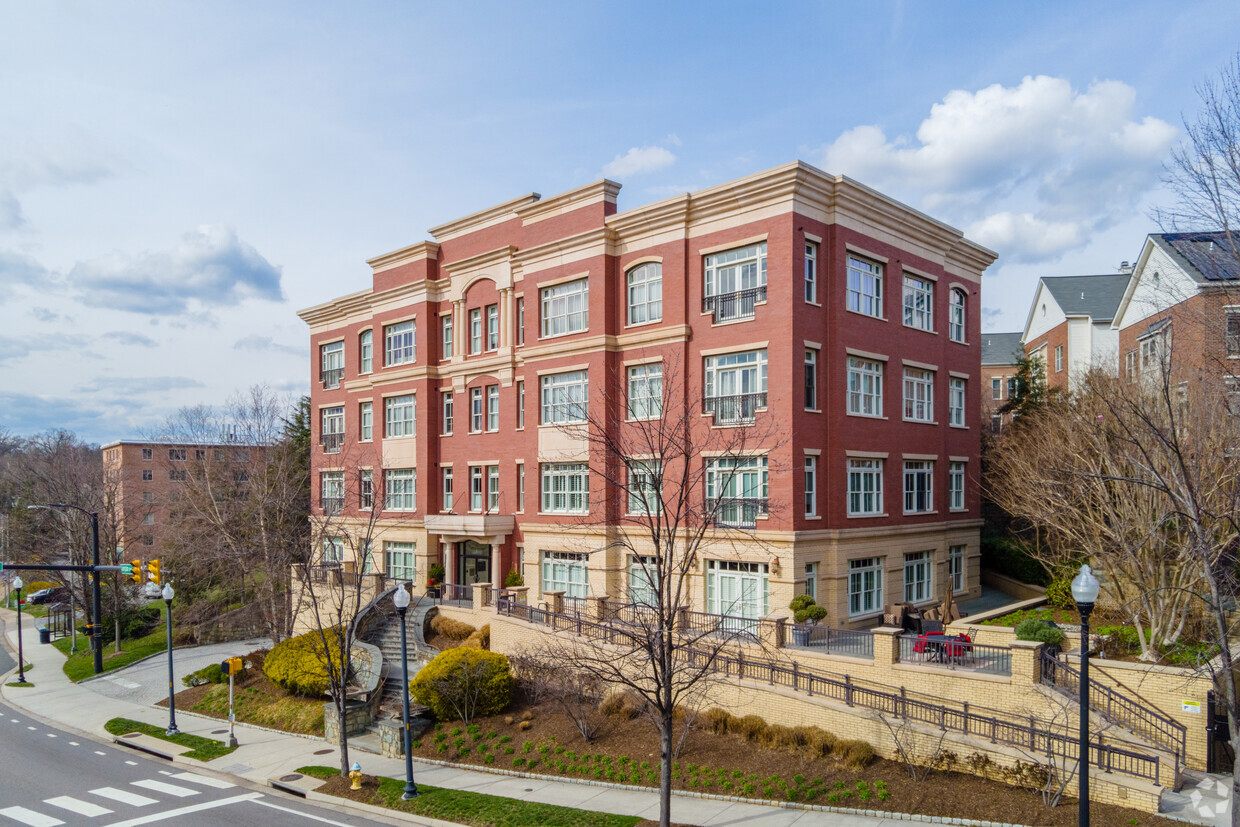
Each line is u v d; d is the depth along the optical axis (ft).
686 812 57.16
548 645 79.77
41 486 208.74
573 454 104.17
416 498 130.93
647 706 65.00
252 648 137.39
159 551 204.23
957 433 112.37
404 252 134.92
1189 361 77.77
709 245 94.02
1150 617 64.75
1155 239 110.32
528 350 111.14
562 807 59.98
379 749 79.61
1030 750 54.60
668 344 96.17
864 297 96.63
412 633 103.65
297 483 157.48
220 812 63.52
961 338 115.75
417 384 131.54
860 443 94.17
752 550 87.40
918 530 102.22
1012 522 121.39
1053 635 65.62
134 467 242.17
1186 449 55.93
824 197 90.99
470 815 59.67
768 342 87.97
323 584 119.03
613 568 98.17
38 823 61.21
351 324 147.33
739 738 66.95
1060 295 164.96
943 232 107.55
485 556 123.75
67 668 135.44
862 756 59.41
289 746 83.30
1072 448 77.56
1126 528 66.64
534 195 115.75
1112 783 51.11
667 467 94.02
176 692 110.73
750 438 87.66
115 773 76.07
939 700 60.95
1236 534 55.83
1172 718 57.16
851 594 92.79
